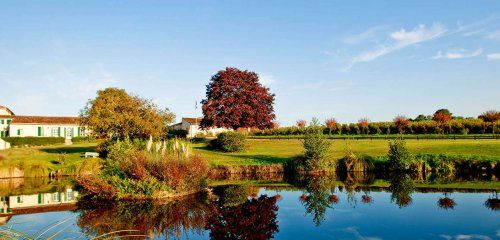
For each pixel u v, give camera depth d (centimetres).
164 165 2261
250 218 1647
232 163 3719
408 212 1703
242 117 6081
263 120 6316
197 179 2428
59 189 2684
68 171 3600
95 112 4344
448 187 2423
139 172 2198
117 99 4353
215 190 2502
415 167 3356
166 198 2194
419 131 5916
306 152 3591
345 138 5509
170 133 7806
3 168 3497
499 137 4562
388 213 1694
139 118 4203
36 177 3516
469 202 1900
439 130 5719
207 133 8131
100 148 4188
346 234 1360
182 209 1858
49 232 1405
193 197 2217
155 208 1895
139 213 1775
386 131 6206
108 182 2259
